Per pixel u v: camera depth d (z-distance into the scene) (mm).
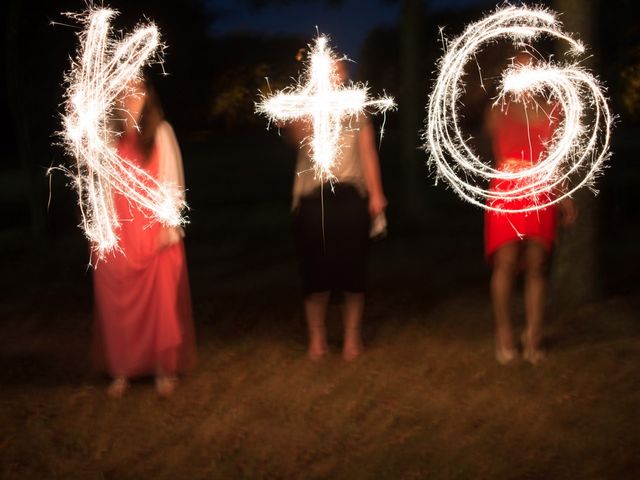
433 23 18203
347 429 5383
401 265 10141
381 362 6605
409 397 5867
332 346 7098
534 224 6211
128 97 5895
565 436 5105
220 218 14898
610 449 4891
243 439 5309
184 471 4914
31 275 10703
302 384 6215
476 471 4723
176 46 26453
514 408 5578
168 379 6188
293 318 8055
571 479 4566
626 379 5949
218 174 23969
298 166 6547
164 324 6059
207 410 5805
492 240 6328
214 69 37969
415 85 12633
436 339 7117
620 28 16312
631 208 13414
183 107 39250
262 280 9727
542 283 6371
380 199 6559
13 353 7316
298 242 6633
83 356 7172
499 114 6199
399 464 4852
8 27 13078
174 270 6117
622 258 10055
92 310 8766
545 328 7219
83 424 5656
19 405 6023
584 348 6645
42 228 13328
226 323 7980
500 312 6410
